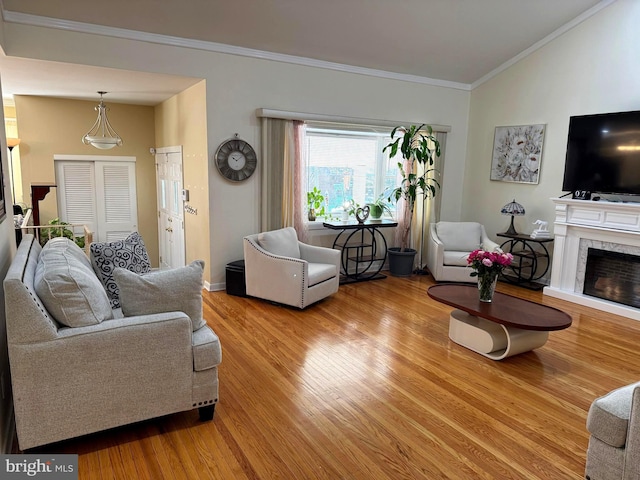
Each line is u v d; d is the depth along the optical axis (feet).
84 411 7.41
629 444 6.44
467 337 12.35
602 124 16.08
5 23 12.39
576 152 16.98
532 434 8.52
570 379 10.75
